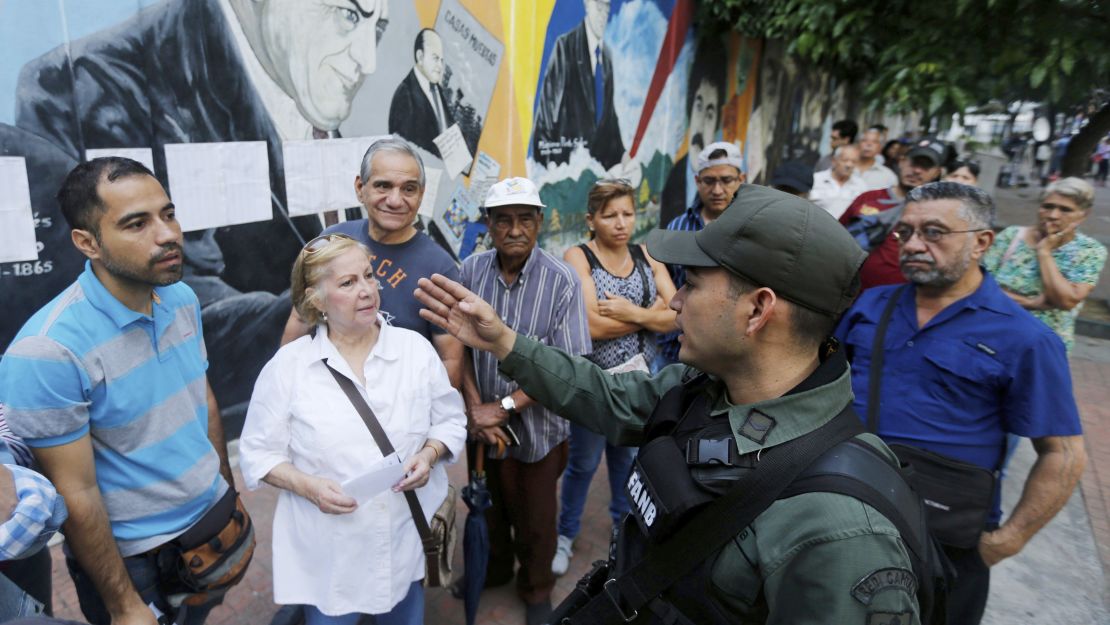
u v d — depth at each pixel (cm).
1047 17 481
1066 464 170
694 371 141
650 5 641
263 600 269
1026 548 336
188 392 179
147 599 177
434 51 430
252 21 329
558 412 155
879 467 99
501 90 492
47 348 145
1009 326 173
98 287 156
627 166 666
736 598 101
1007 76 510
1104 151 2266
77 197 146
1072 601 297
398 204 225
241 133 334
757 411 108
